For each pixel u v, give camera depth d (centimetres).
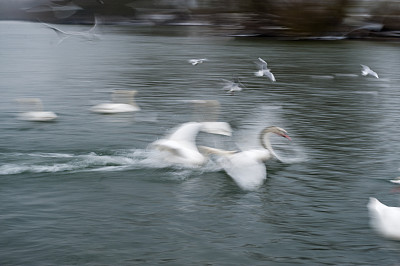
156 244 957
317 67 3344
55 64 3284
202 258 916
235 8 6450
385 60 3781
